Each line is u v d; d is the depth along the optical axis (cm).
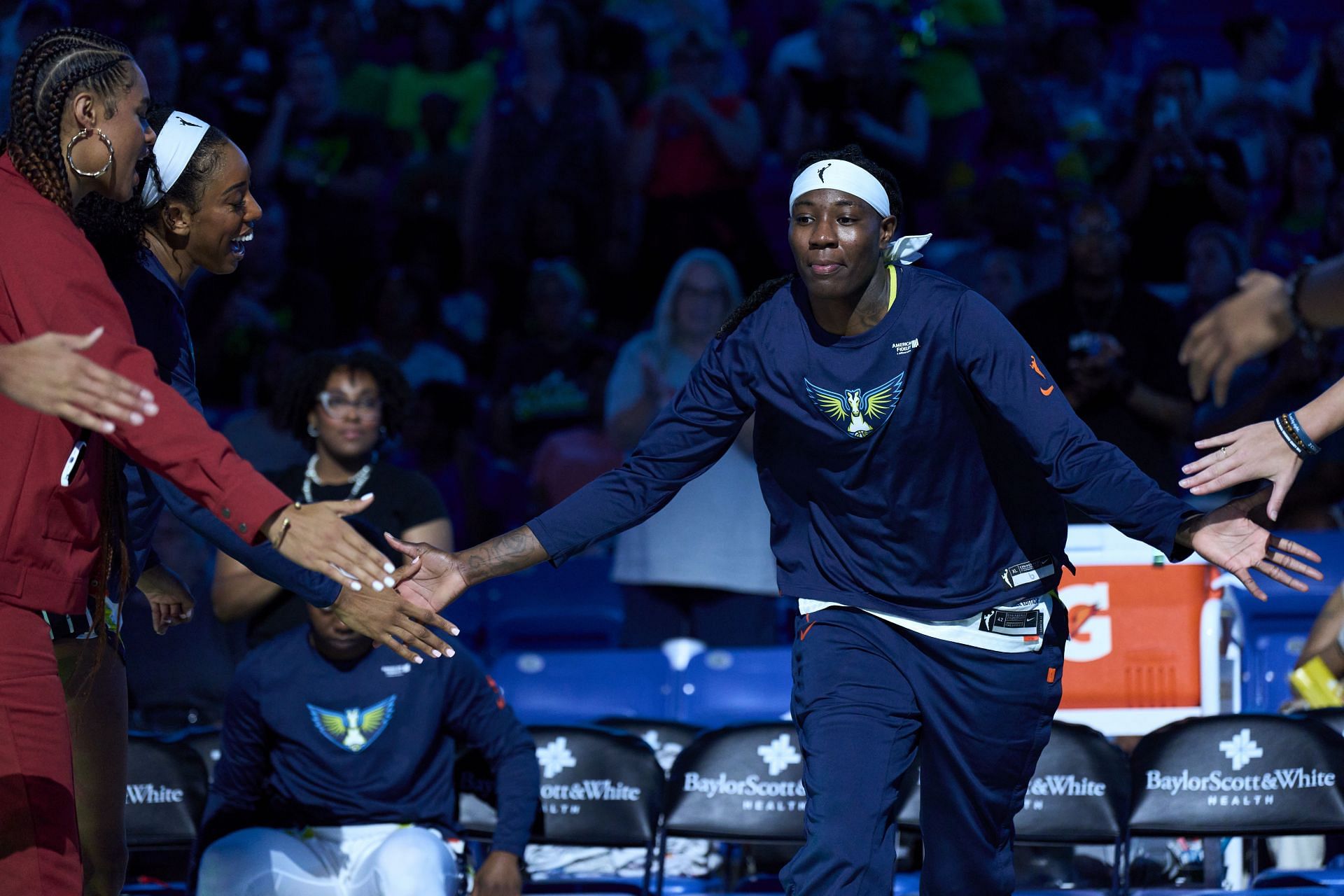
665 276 2011
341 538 596
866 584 740
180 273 730
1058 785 954
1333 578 1215
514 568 749
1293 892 904
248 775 980
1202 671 1048
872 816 696
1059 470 683
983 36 2089
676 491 764
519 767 970
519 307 2044
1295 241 1975
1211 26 2206
